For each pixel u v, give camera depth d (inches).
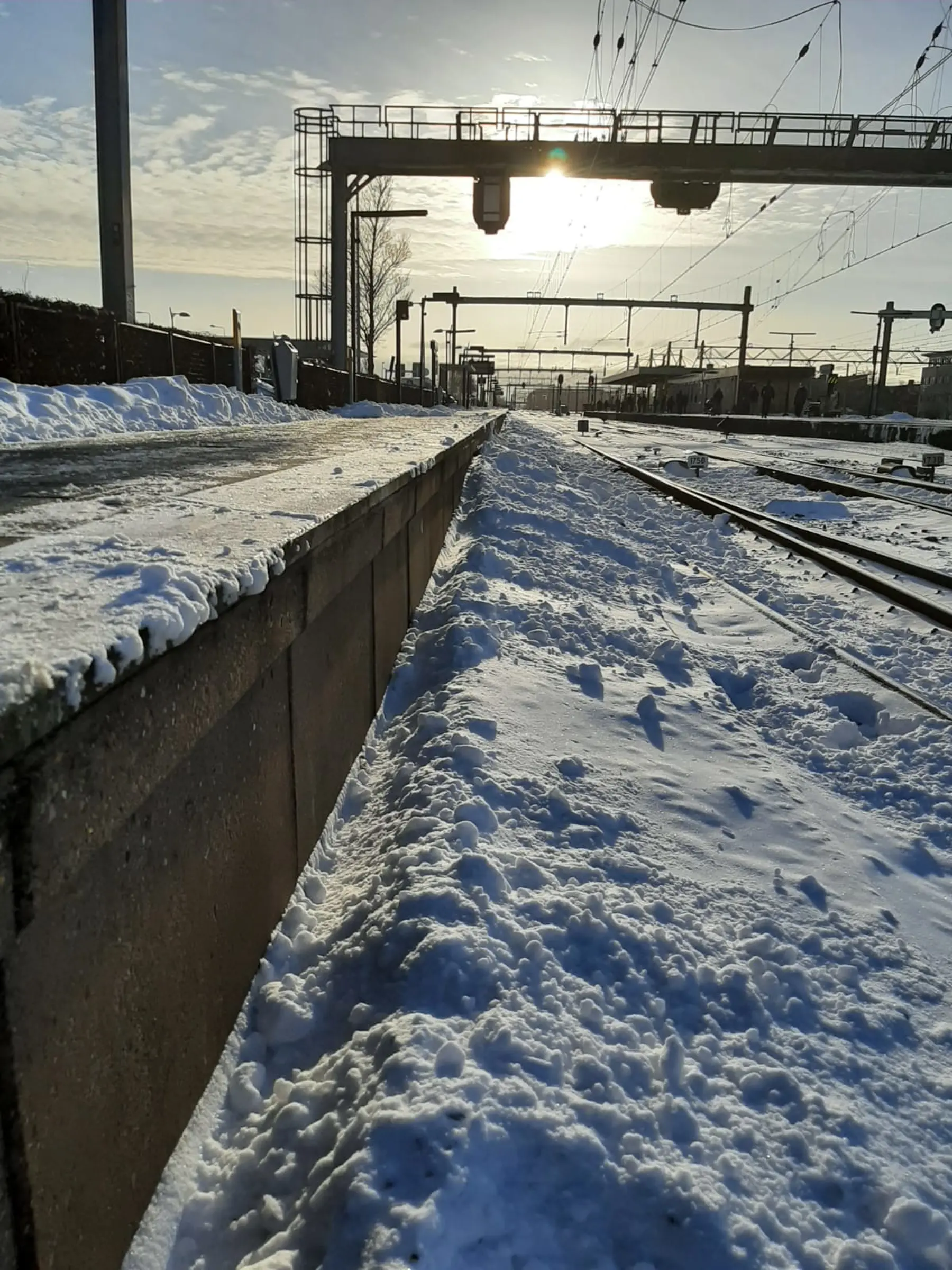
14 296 406.0
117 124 498.0
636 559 371.6
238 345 748.0
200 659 66.7
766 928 112.7
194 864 74.6
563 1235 62.8
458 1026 79.4
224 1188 69.4
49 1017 49.6
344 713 136.1
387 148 1140.5
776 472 864.9
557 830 123.4
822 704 218.7
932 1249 68.6
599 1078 76.9
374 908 99.7
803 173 1135.0
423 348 1942.7
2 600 59.2
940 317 2005.4
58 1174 51.1
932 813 163.6
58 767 45.8
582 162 1128.2
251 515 105.5
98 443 303.3
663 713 184.5
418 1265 56.2
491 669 179.0
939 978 110.5
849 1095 86.0
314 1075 79.3
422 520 240.2
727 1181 70.8
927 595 345.4
